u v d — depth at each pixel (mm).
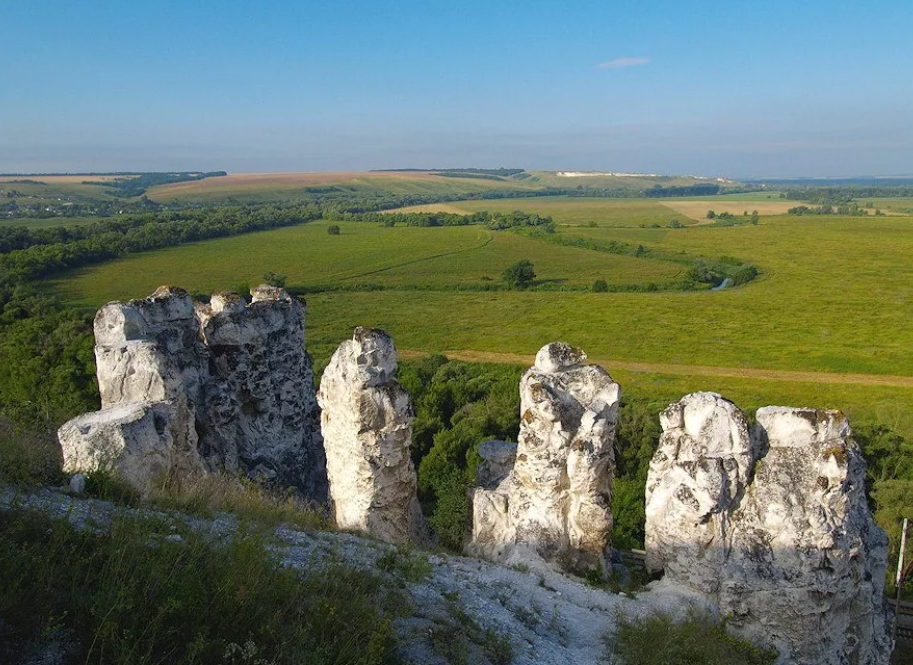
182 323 17875
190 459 14914
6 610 6695
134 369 15023
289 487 19047
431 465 31750
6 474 10719
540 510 14023
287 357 20188
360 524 14664
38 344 43188
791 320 87125
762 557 11562
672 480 12375
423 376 59125
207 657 6762
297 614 8078
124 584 7430
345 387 14469
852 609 11758
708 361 71125
